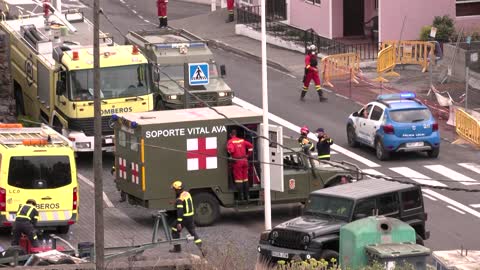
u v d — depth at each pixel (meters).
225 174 55.59
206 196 55.41
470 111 73.44
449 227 55.81
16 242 47.09
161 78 71.75
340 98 79.69
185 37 76.38
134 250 41.38
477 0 90.94
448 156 68.00
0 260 40.53
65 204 52.84
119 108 65.12
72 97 64.75
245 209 55.97
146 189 54.59
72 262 40.19
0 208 52.16
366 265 41.84
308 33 93.00
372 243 42.53
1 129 55.91
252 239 53.00
